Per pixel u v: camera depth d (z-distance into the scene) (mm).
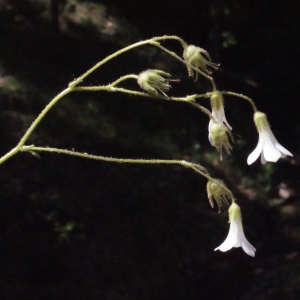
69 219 9641
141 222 10305
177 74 15336
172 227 10523
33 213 9383
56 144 10922
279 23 16453
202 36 17625
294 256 10773
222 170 12773
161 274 9508
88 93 12852
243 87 16859
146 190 10961
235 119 15328
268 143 2838
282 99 17094
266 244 11391
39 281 8625
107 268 9195
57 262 8914
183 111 14070
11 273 8516
